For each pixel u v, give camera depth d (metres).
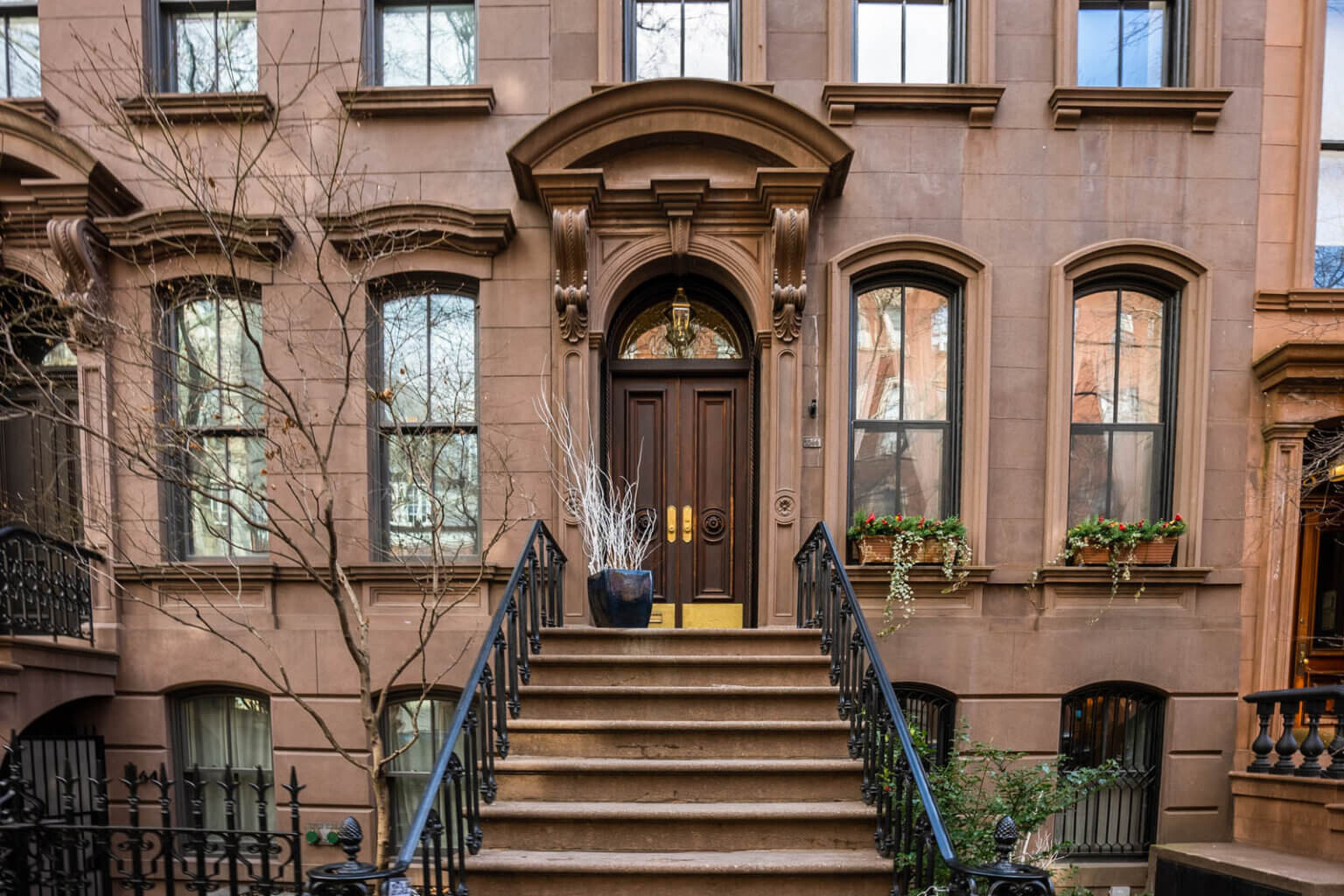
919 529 5.78
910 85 5.91
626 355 6.57
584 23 6.09
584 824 3.94
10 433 6.32
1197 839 5.79
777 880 3.66
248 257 5.92
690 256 6.00
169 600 5.87
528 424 6.00
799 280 5.80
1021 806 4.55
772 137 5.70
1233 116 6.05
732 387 6.45
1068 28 6.00
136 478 5.91
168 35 6.27
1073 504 6.18
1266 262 6.05
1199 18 6.04
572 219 5.68
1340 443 5.84
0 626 4.89
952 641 5.82
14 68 6.35
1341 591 6.86
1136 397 6.23
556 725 4.48
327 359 5.62
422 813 3.17
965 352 6.05
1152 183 6.05
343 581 4.68
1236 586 5.94
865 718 4.22
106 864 4.79
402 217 5.90
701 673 4.91
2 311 5.94
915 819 3.72
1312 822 5.06
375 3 6.30
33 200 5.67
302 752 5.84
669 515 6.42
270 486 5.96
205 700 6.12
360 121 6.09
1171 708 5.86
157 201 6.05
